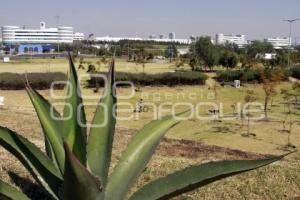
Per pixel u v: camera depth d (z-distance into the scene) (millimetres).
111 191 3861
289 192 6242
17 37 189250
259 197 6043
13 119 12836
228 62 64688
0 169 6379
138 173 3938
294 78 51719
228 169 3453
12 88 36969
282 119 26234
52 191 3824
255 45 109438
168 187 3619
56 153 3799
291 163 7918
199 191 6004
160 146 10133
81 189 3229
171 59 102688
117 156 7891
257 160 3459
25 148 3873
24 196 3738
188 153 9680
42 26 194250
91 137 3863
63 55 123062
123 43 145500
